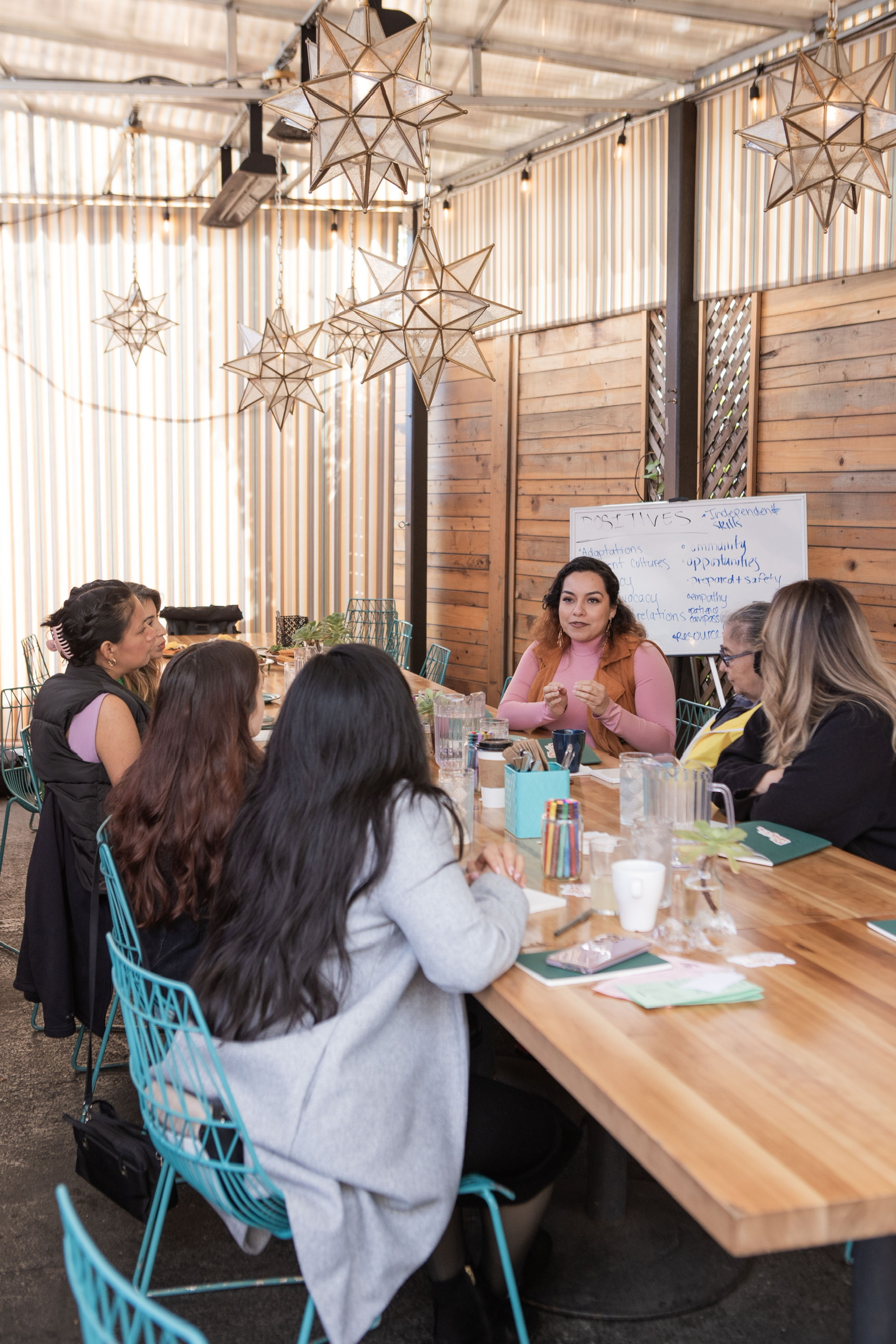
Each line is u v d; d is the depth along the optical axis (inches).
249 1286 74.3
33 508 271.9
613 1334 77.3
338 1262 56.3
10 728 270.4
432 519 295.9
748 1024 56.6
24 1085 116.3
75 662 110.3
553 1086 110.8
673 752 136.1
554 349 250.7
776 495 187.5
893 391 175.5
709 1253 86.6
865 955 65.8
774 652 96.0
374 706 62.1
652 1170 45.9
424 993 64.7
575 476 246.5
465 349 130.3
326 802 61.2
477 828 95.3
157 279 272.8
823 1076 51.3
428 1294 83.2
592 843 74.0
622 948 64.9
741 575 190.4
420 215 285.0
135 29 207.6
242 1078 61.1
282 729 63.1
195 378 278.8
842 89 106.7
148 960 78.6
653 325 224.8
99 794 102.1
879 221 175.2
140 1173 71.4
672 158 209.9
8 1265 86.7
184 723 77.2
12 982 143.6
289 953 60.3
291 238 281.6
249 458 285.9
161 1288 83.6
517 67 210.4
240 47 213.9
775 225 193.5
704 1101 48.8
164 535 282.2
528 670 146.8
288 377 186.9
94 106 247.8
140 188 266.8
